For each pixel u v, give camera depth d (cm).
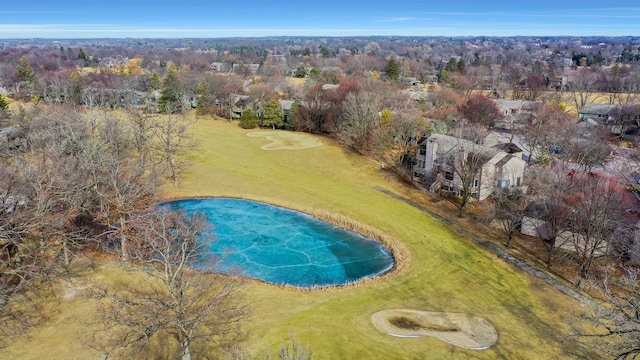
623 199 4728
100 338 3052
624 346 2309
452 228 5253
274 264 4569
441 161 6462
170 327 3012
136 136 6825
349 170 7138
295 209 5903
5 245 3775
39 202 3619
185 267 3503
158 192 5912
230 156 7700
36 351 2931
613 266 4050
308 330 3275
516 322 3453
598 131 7881
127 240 4234
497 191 5550
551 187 5003
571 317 3516
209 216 5697
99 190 4638
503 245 4834
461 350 3100
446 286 3997
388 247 4909
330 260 4681
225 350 2634
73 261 4131
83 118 7131
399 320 3444
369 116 7856
